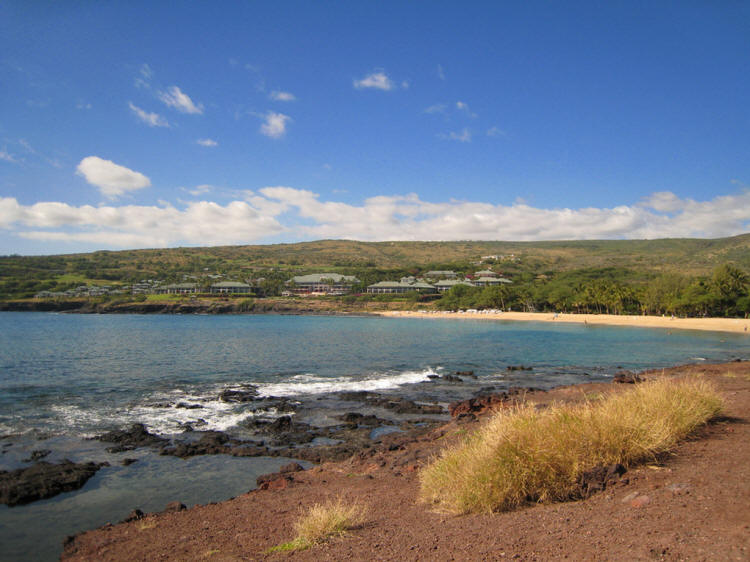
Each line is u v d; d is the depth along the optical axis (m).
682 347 55.50
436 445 15.57
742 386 22.16
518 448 8.62
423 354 48.28
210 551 8.28
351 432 19.56
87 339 62.00
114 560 8.54
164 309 159.25
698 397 12.89
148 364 39.31
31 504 12.48
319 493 11.57
